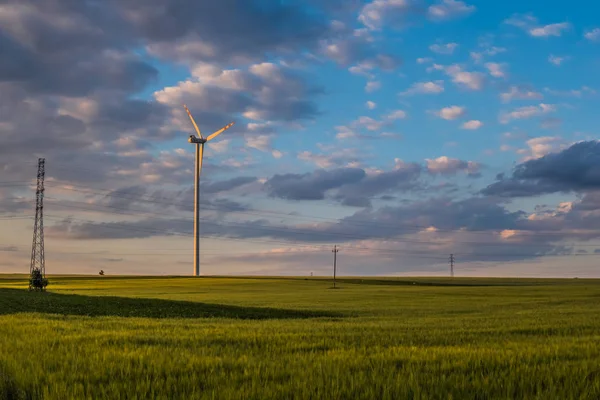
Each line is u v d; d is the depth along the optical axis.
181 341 18.94
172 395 10.34
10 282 148.62
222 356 15.22
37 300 51.44
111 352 15.76
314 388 10.59
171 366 13.18
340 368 12.88
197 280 161.12
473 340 19.70
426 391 10.29
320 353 15.84
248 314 46.78
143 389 10.69
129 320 32.38
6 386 11.50
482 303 66.06
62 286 126.44
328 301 70.94
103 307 48.75
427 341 19.41
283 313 47.97
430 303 66.31
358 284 148.25
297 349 17.08
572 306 58.28
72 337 20.22
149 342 19.00
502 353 15.27
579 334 23.00
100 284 139.50
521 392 10.38
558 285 145.75
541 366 12.94
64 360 14.39
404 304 63.97
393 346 17.39
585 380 11.27
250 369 12.78
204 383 11.35
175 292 99.25
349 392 10.28
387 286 135.88
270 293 96.81
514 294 92.94
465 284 155.38
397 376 11.55
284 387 10.68
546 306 58.69
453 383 11.04
